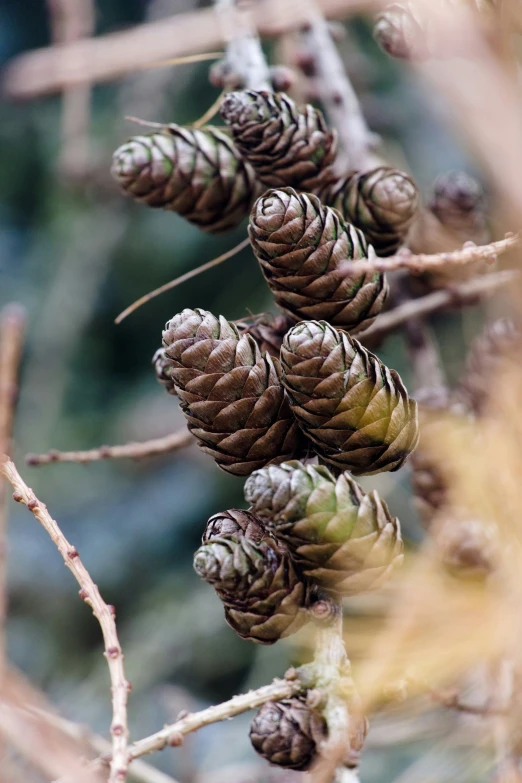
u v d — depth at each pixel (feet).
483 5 1.43
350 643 1.60
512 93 1.40
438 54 1.42
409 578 1.65
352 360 1.57
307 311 1.61
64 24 1.93
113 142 3.16
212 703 2.98
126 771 1.51
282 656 2.46
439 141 2.90
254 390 1.59
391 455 1.58
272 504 1.55
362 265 1.52
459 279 1.86
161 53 1.56
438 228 1.85
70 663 3.31
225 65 1.82
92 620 3.43
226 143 1.75
